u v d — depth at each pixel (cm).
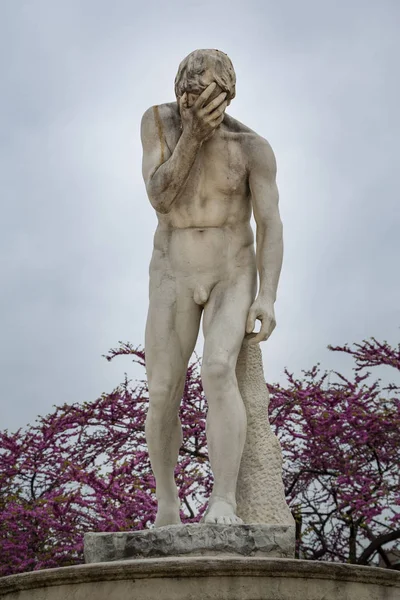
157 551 644
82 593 601
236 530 647
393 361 1295
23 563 1188
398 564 1200
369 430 1246
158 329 721
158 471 723
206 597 588
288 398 1270
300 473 1243
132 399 1296
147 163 733
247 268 733
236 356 699
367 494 1212
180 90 700
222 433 684
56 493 1248
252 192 736
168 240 739
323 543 1230
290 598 595
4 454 1278
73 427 1291
